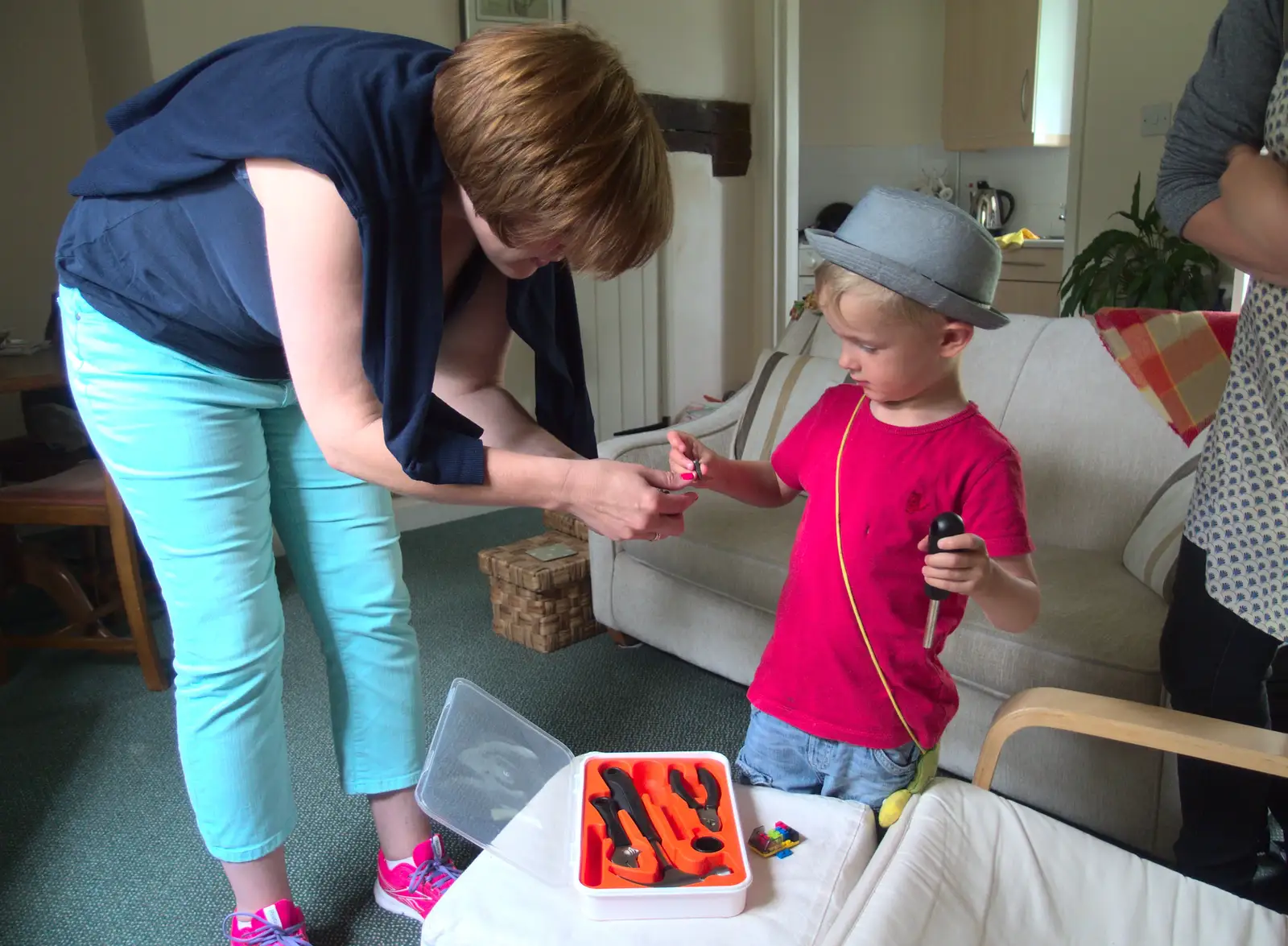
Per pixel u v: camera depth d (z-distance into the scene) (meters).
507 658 2.38
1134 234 3.36
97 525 2.19
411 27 3.22
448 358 1.30
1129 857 1.07
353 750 1.43
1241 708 1.20
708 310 4.24
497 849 1.07
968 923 0.96
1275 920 1.00
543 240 0.91
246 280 1.04
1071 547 1.96
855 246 1.03
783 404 2.38
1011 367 2.12
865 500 1.13
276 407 1.22
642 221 0.90
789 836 1.08
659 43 3.83
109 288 1.09
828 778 1.19
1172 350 1.91
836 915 0.98
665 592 2.21
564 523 2.60
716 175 4.13
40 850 1.67
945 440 1.11
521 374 3.67
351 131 0.89
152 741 2.03
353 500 1.33
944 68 5.23
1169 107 3.47
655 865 1.01
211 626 1.20
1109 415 1.96
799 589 1.20
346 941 1.43
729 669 2.11
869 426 1.17
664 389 4.16
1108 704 1.09
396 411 0.95
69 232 1.12
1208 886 1.04
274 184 0.93
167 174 0.99
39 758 1.96
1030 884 1.02
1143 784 1.50
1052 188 5.09
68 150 3.31
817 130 5.18
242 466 1.20
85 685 2.28
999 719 1.12
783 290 4.38
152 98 1.09
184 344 1.10
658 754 1.22
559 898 1.01
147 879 1.59
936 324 1.05
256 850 1.28
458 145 0.88
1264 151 1.17
